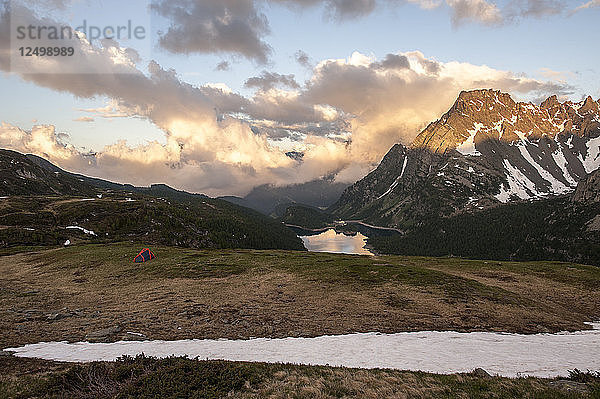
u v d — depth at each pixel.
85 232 156.38
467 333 37.44
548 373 25.81
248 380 21.86
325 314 43.34
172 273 71.75
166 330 36.59
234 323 39.44
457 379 23.41
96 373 22.02
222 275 70.00
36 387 19.92
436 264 92.69
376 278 62.91
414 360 28.31
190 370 22.41
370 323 39.97
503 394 21.03
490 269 84.06
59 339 32.66
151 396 18.88
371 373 23.98
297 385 21.33
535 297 59.44
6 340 31.69
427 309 46.03
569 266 89.31
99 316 41.47
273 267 77.25
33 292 56.34
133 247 109.62
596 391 21.03
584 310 53.72
